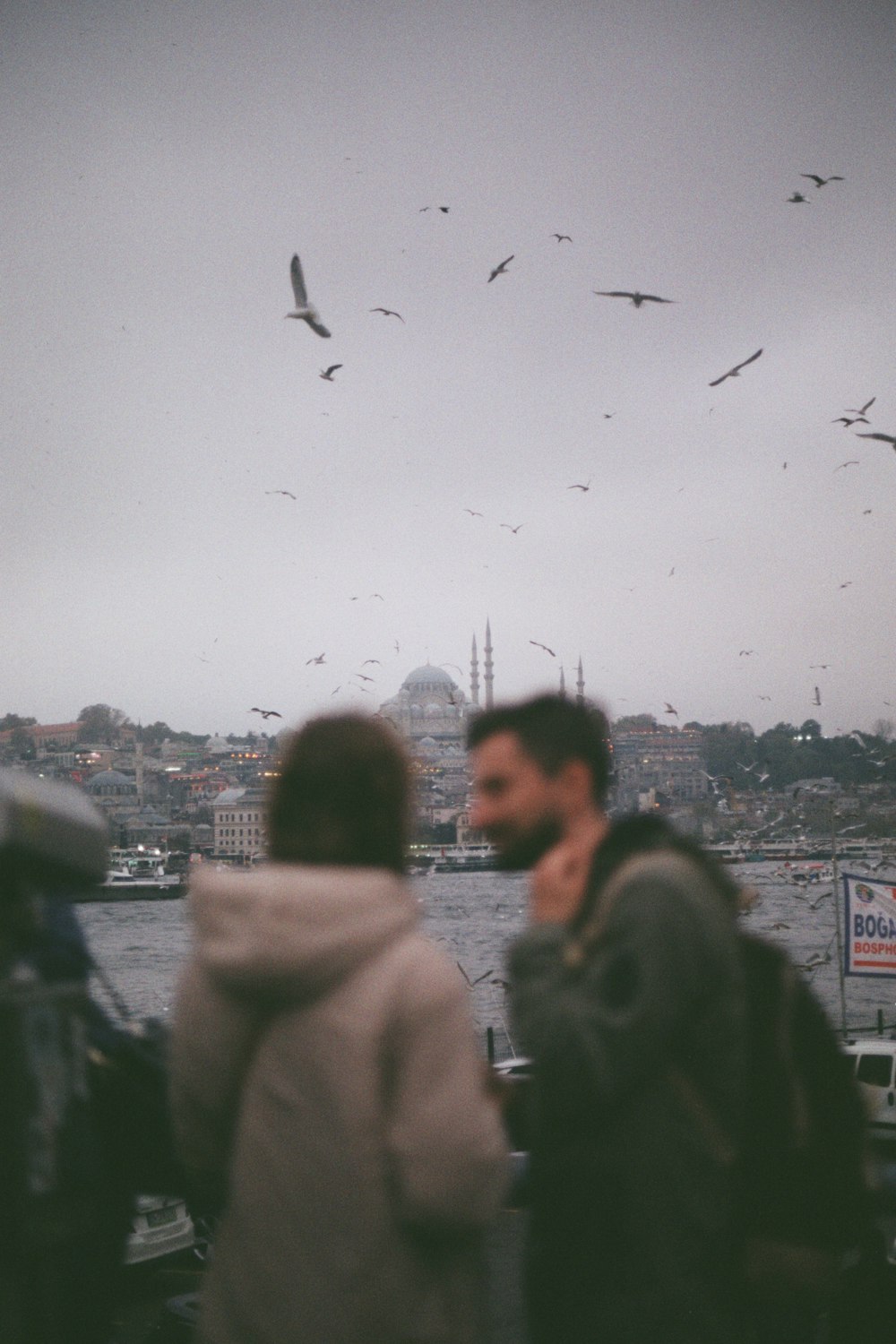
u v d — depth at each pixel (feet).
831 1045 10.36
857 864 390.63
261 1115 9.57
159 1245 39.22
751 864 504.02
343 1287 9.16
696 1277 9.73
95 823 10.92
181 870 639.35
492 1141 9.41
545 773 11.05
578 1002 9.75
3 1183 9.56
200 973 10.04
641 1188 9.73
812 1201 9.98
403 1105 9.37
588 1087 9.53
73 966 11.54
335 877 9.80
